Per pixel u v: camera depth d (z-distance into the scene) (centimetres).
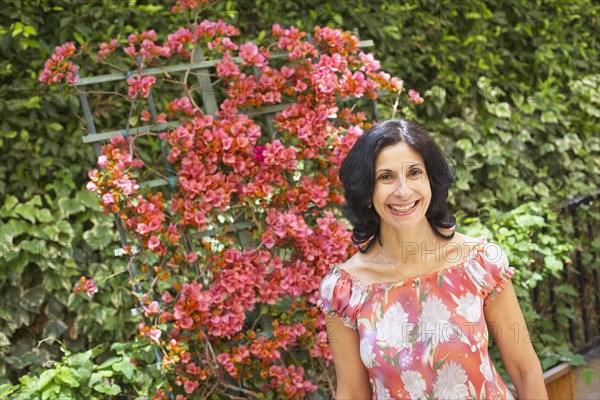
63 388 355
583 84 625
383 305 231
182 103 376
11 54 418
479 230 462
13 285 405
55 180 423
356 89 393
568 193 580
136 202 358
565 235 508
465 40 571
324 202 379
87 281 362
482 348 228
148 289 389
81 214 426
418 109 546
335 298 239
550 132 599
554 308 511
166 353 364
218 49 386
